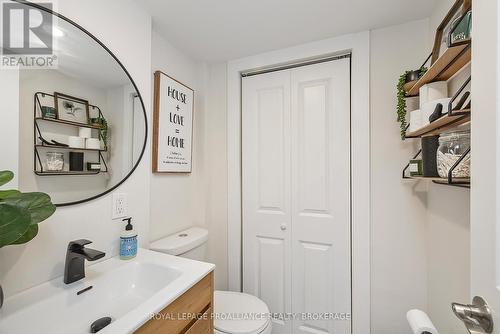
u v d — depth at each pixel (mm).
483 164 456
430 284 1175
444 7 1027
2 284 682
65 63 835
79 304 767
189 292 802
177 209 1509
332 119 1457
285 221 1569
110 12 992
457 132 685
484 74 455
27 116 736
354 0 1097
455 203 918
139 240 1135
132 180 1101
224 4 1125
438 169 769
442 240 1034
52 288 747
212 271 931
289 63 1556
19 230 500
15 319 620
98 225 948
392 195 1288
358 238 1336
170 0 1098
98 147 947
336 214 1438
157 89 1323
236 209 1675
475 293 473
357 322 1334
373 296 1318
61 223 825
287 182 1567
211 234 1756
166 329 697
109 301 855
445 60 770
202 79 1721
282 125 1591
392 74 1292
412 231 1250
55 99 807
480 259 461
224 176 1730
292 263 1546
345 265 1413
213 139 1766
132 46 1096
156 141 1311
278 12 1185
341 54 1437
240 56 1645
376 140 1320
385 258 1299
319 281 1476
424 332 832
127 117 1073
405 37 1269
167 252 1207
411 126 1020
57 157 813
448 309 977
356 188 1345
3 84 684
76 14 866
